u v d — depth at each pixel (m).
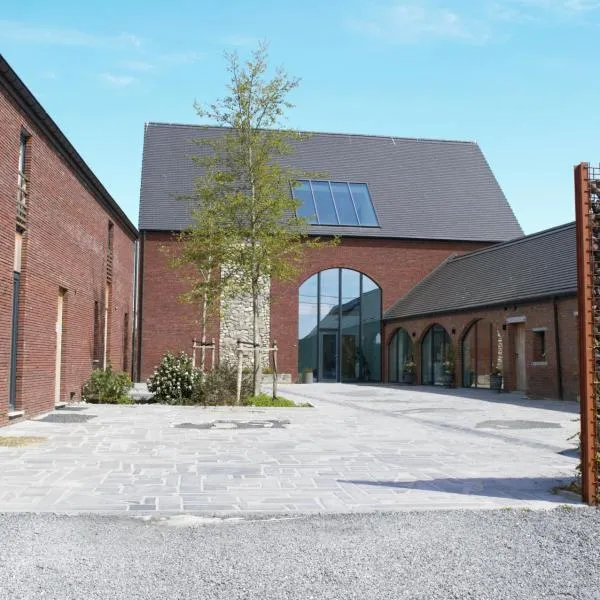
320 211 30.06
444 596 3.81
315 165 32.00
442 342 25.64
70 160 15.07
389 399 19.09
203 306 21.27
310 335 29.19
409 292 29.97
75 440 9.87
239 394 15.95
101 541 4.80
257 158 17.09
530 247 23.06
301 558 4.43
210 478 7.20
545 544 4.78
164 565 4.27
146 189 29.08
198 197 18.92
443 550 4.63
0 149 10.59
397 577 4.09
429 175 33.16
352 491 6.62
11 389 11.80
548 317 18.86
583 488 6.14
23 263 12.05
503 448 9.59
